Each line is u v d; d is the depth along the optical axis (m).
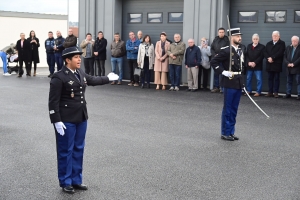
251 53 12.80
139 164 6.03
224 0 14.18
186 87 14.83
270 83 12.76
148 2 16.30
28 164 5.99
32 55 18.17
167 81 15.56
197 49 13.63
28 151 6.63
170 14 15.88
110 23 16.80
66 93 4.89
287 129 8.43
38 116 9.39
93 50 16.11
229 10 14.48
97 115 9.59
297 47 12.15
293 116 9.76
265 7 13.92
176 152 6.66
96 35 17.23
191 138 7.59
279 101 11.91
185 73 15.12
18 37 24.38
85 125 5.09
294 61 12.11
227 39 13.13
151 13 16.30
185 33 14.91
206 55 13.81
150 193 4.94
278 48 12.41
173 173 5.65
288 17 13.59
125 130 8.16
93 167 5.88
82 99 4.99
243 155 6.55
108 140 7.36
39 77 17.84
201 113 10.02
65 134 4.88
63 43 16.19
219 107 10.89
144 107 10.73
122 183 5.27
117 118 9.30
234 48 7.45
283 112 10.23
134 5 16.64
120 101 11.62
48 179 5.40
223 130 7.56
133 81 15.38
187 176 5.54
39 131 7.97
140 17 16.56
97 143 7.15
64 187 4.95
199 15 14.59
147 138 7.55
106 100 11.77
